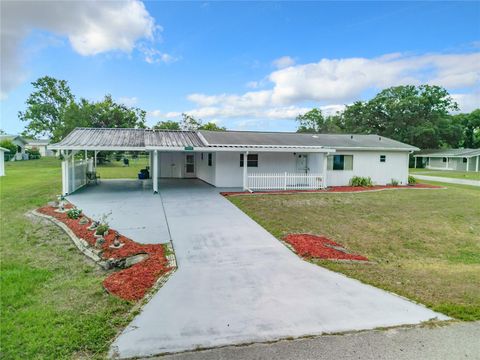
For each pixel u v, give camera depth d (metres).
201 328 4.15
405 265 7.34
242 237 8.70
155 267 6.44
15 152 50.47
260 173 18.91
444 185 23.67
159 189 17.52
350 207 13.33
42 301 4.99
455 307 4.72
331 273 6.25
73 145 14.76
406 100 51.88
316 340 3.87
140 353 3.60
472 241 9.56
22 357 3.46
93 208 12.14
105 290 5.39
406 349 3.66
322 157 19.70
